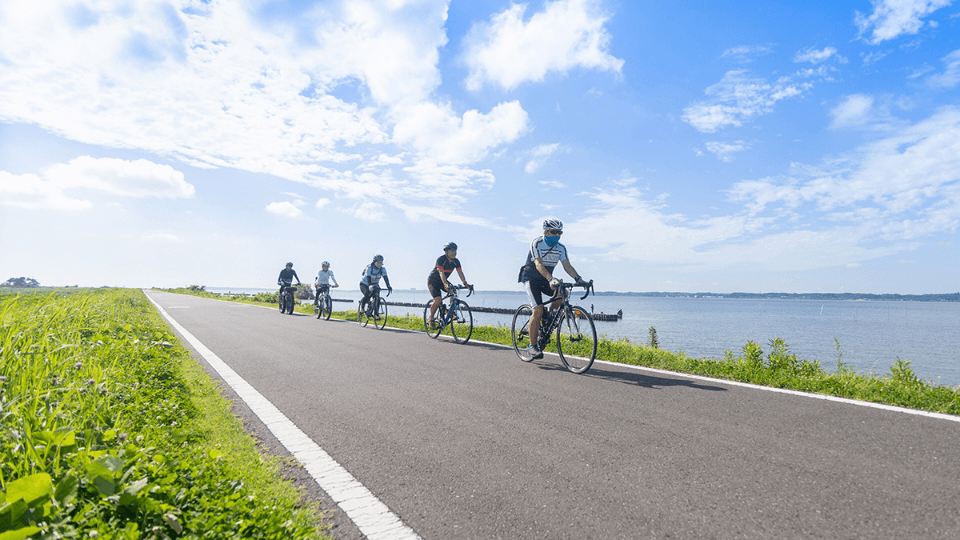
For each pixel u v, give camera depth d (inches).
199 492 90.4
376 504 99.4
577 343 254.4
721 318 2787.9
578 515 94.2
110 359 204.7
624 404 177.5
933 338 1487.5
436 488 107.0
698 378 227.1
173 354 276.1
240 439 134.5
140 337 299.4
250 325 505.4
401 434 143.7
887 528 87.6
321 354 300.8
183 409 154.2
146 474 90.8
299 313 761.6
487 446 133.3
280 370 245.9
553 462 121.3
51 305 263.1
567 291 259.3
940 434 139.6
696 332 1467.8
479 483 109.5
